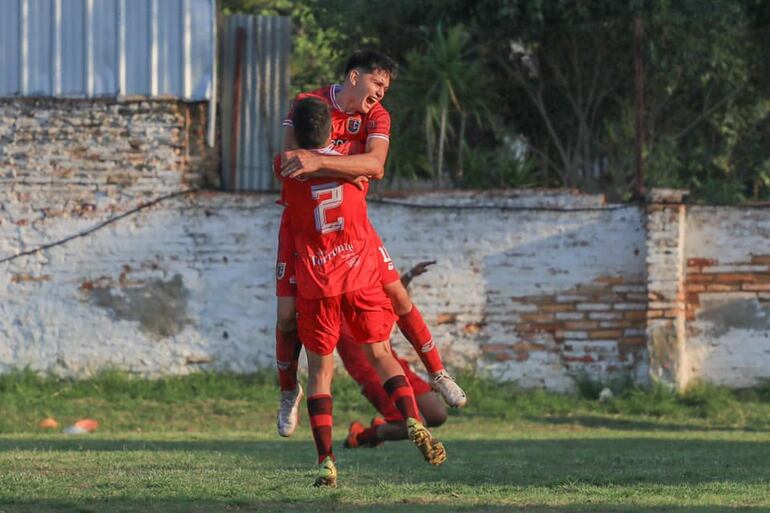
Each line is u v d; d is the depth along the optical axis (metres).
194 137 67.94
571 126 82.94
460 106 74.12
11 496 23.41
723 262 65.81
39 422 59.38
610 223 65.81
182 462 32.75
